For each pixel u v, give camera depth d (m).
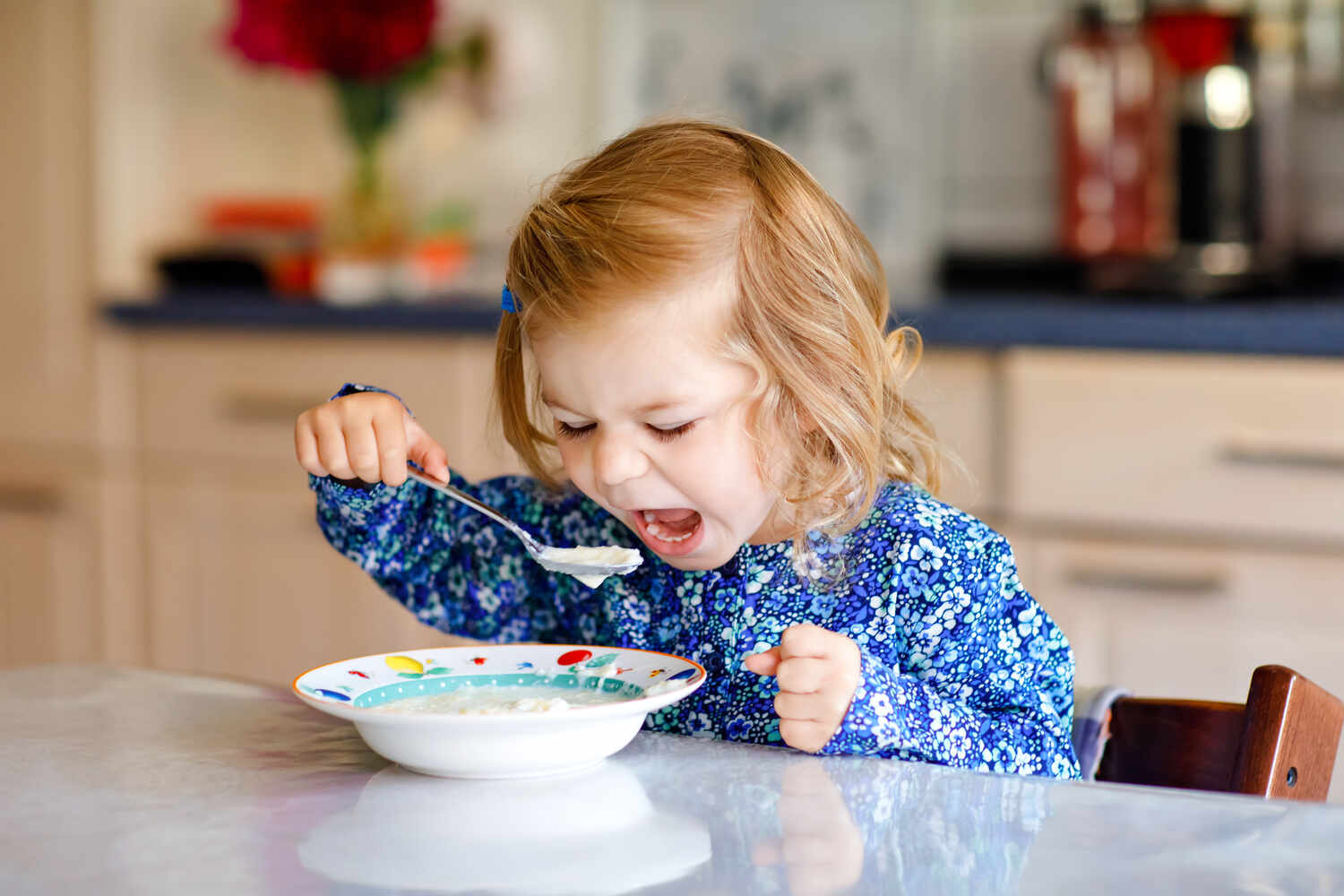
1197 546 1.68
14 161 2.37
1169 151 2.09
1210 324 1.65
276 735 0.72
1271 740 0.77
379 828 0.58
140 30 2.38
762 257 0.88
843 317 0.93
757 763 0.67
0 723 0.75
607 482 0.85
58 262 2.35
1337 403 1.60
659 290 0.84
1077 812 0.59
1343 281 2.16
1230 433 1.65
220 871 0.53
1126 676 1.71
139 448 2.30
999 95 2.35
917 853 0.54
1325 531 1.62
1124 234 2.13
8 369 2.38
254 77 2.64
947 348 1.76
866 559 0.96
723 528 0.89
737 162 0.92
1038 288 2.30
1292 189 2.21
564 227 0.87
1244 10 2.04
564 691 0.76
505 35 2.50
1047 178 2.33
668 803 0.61
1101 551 1.71
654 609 1.00
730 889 0.51
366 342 2.10
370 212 2.44
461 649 0.80
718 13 2.43
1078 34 2.13
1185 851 0.54
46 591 2.38
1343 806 0.60
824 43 2.39
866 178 2.38
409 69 2.42
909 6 2.35
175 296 2.29
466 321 2.01
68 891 0.51
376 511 1.01
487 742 0.63
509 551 1.07
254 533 2.23
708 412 0.85
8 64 2.36
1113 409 1.69
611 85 2.46
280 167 2.70
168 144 2.45
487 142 2.57
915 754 0.79
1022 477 1.74
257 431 2.21
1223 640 1.67
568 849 0.55
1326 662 1.63
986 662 0.95
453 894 0.50
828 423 0.91
